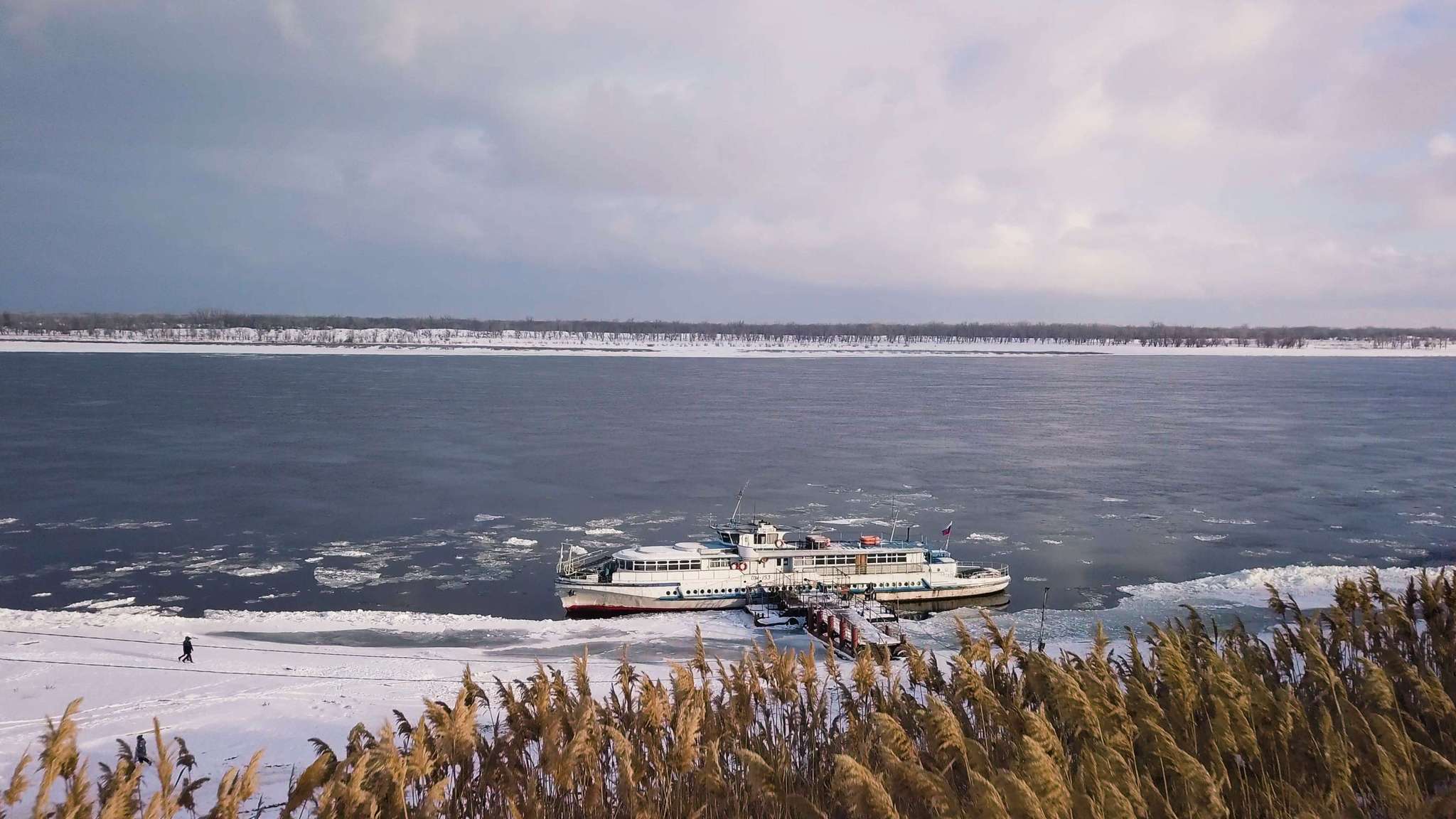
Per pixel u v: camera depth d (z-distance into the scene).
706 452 142.12
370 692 41.69
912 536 88.56
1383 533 89.12
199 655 49.62
